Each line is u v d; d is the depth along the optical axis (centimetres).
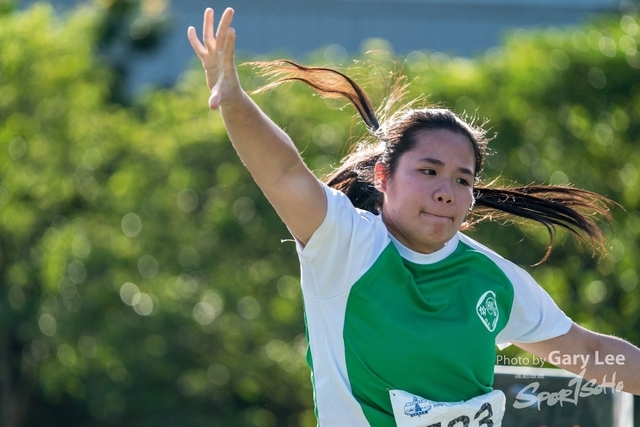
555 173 3850
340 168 1141
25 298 4447
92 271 4200
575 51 4034
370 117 1173
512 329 1098
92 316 4222
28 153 4384
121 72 7188
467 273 1045
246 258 4259
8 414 4806
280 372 4259
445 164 995
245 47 8150
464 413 1001
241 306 4216
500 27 8362
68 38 4653
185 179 4253
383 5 8344
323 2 8294
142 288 4238
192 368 4331
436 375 1004
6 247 4459
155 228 4253
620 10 6425
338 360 1005
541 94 4003
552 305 1121
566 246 3656
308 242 979
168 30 7419
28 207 4400
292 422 4541
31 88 4450
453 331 1010
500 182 3866
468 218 1316
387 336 989
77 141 4428
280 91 4150
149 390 4328
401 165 1010
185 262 4250
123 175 4316
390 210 1026
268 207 4238
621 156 3906
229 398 4497
